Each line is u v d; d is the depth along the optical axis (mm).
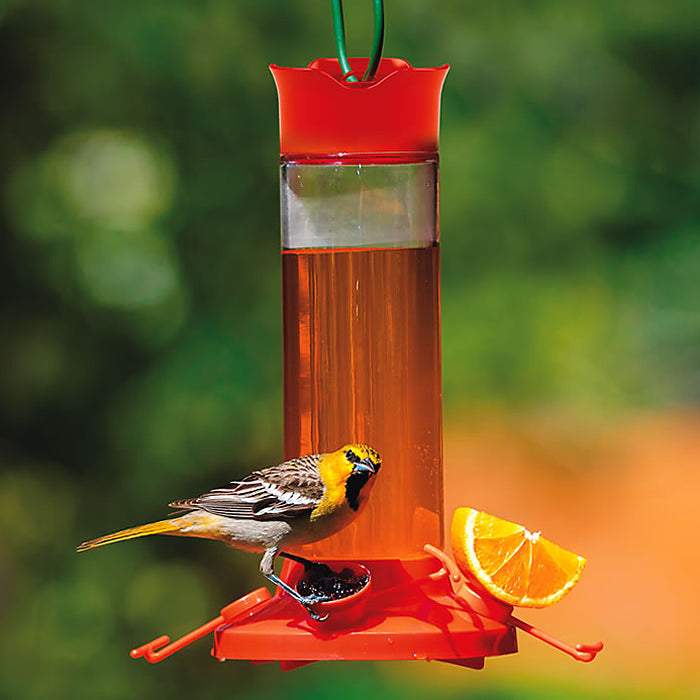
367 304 5086
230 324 12312
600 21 15594
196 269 12375
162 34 12453
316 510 4750
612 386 15859
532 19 15125
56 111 12344
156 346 12086
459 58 14383
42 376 11914
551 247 14688
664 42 15938
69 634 11945
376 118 5066
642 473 17797
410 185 5098
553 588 4730
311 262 5109
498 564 4746
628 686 14297
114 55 12383
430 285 5148
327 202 5086
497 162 14359
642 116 15898
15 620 11914
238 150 12664
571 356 14641
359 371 5086
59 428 12102
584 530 17812
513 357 14250
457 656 4578
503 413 17141
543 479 18031
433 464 5117
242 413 11898
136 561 12312
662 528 17719
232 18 12844
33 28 12320
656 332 15992
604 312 15195
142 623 12203
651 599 16406
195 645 12406
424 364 5117
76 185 12109
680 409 17391
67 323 11945
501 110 14695
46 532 12102
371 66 5051
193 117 12586
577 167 14859
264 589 4906
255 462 11992
